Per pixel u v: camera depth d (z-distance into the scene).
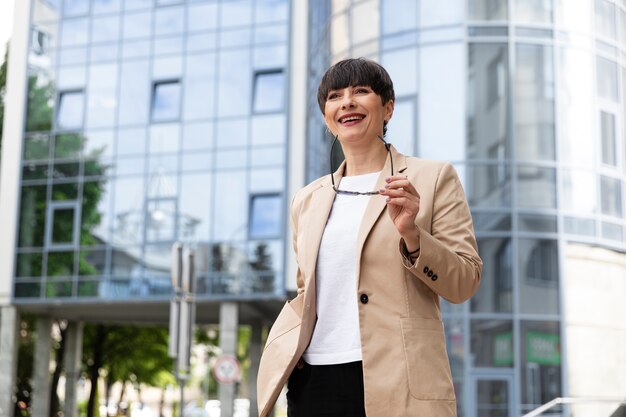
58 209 30.19
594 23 21.75
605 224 21.20
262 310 31.98
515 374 20.19
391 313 2.52
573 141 21.23
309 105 27.86
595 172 21.23
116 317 34.50
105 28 30.98
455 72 21.31
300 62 29.03
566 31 21.52
